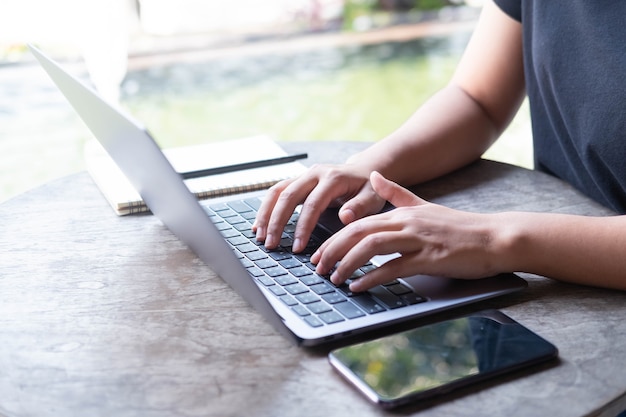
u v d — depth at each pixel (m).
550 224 0.87
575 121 1.14
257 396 0.68
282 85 3.91
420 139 1.18
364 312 0.80
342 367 0.70
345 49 4.42
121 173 1.20
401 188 0.96
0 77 3.24
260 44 4.30
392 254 0.92
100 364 0.74
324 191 1.00
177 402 0.68
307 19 4.48
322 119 3.56
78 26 1.80
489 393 0.68
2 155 2.82
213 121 3.43
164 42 4.04
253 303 0.81
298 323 0.77
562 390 0.69
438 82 4.05
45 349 0.77
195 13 4.11
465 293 0.83
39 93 3.27
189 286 0.88
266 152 1.26
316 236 0.98
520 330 0.76
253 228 0.99
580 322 0.80
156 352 0.76
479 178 1.19
